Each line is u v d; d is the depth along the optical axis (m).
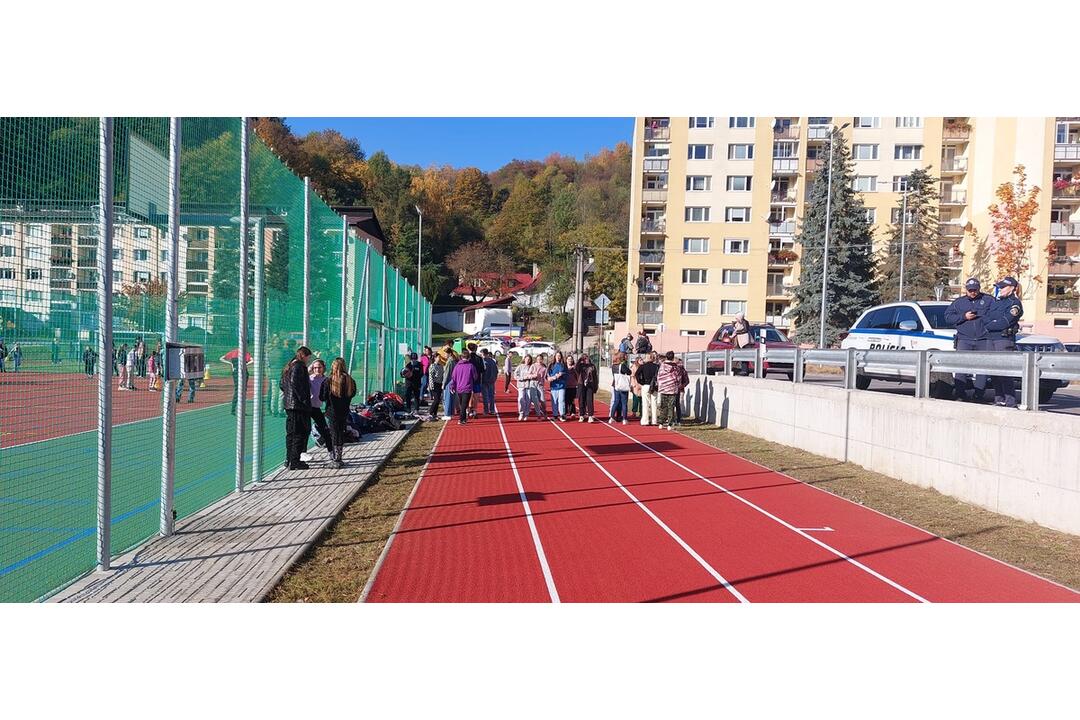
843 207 54.41
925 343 18.11
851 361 15.59
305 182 14.16
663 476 13.98
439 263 111.56
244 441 11.30
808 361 18.00
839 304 54.16
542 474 13.94
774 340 28.80
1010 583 7.86
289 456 13.38
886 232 60.34
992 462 11.22
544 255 112.25
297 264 13.99
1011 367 11.16
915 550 9.07
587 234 95.75
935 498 12.14
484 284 115.81
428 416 24.30
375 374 25.06
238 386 11.29
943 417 12.45
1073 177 62.44
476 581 7.65
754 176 64.06
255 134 11.37
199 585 7.17
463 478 13.37
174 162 8.64
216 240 10.31
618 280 89.25
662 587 7.61
